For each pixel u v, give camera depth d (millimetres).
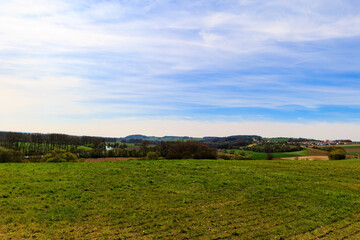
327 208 19312
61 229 14820
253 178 28031
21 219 15859
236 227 15836
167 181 25891
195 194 21938
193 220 16719
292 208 19250
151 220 16516
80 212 17312
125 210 17953
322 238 14586
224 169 32625
